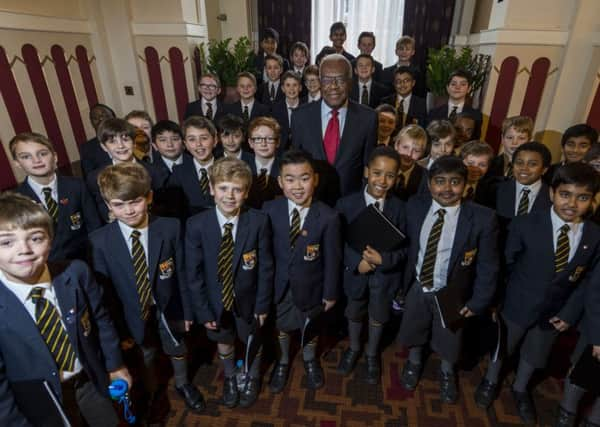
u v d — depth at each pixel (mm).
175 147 2045
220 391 1616
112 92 3727
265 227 1403
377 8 4996
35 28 2812
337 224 1442
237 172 1284
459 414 1516
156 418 1496
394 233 1341
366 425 1474
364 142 1804
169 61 3697
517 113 3090
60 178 1611
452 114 2672
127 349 1487
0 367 913
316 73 3113
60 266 1037
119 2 3447
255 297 1472
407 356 1809
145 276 1291
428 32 4848
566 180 1208
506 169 2016
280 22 5141
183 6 3529
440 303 1342
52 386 995
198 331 1957
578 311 1318
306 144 1830
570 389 1409
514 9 2795
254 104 3141
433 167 1340
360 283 1535
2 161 2645
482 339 1706
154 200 1874
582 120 2822
